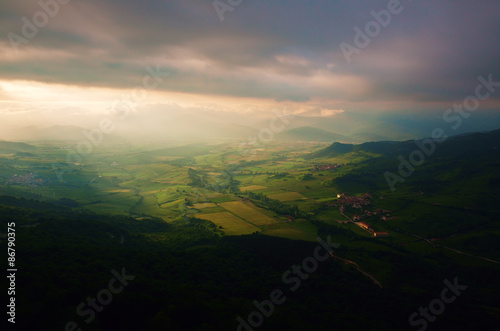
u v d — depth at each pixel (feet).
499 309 375.25
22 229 403.75
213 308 268.62
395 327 314.14
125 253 377.50
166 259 390.63
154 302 263.49
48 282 258.78
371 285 418.10
